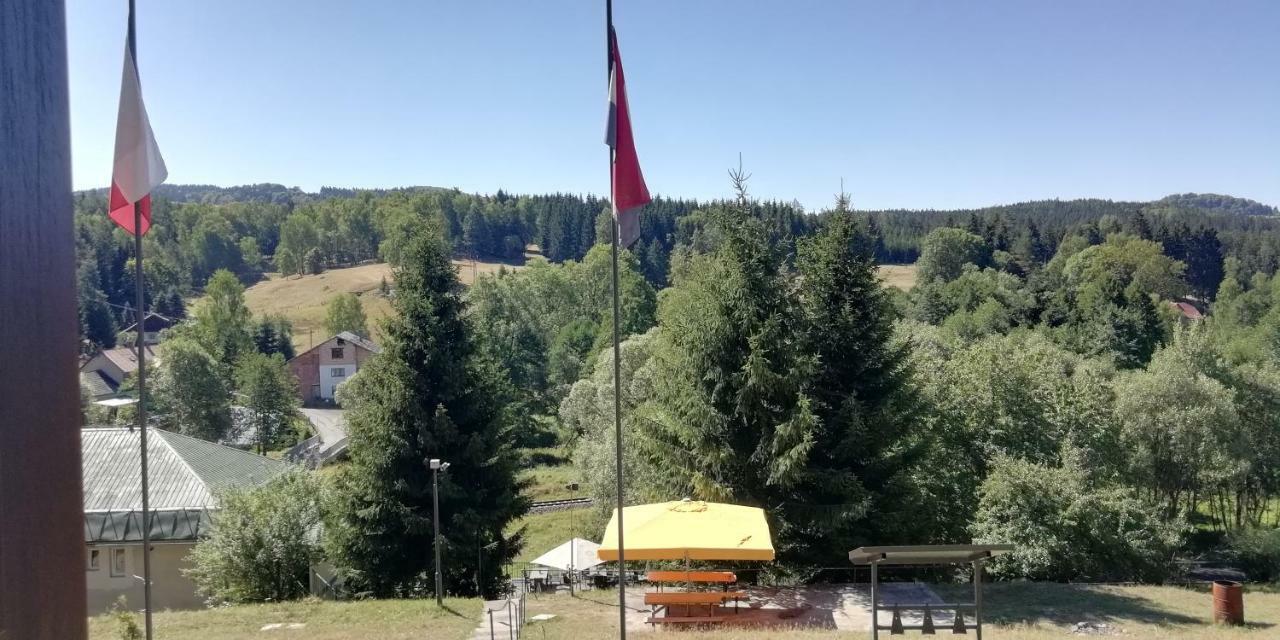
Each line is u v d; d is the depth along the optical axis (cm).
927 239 9912
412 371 2220
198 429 5109
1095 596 1752
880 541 1964
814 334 2038
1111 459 3006
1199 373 3325
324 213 16512
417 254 2311
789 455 1817
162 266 11256
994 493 2388
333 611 1666
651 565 2120
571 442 5991
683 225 14025
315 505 2242
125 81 777
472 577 2278
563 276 9675
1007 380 2912
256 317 11238
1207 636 1403
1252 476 3472
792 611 1565
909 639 1002
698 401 1941
